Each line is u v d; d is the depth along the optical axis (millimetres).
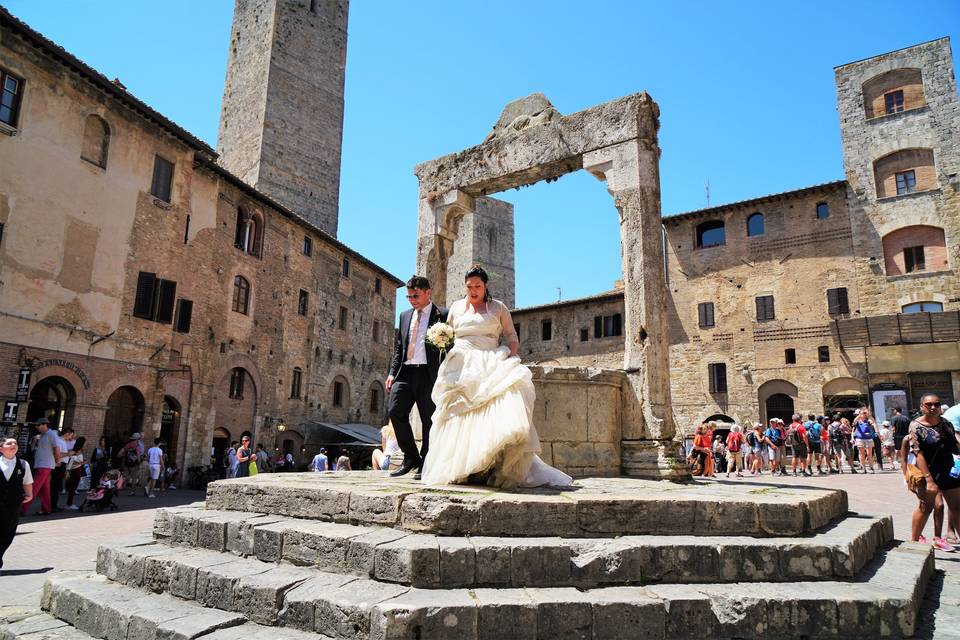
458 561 3932
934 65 31703
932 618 4398
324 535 4371
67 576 5258
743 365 33656
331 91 44188
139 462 20703
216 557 4797
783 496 5555
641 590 3986
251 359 28281
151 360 22453
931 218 30531
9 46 18094
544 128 10500
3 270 17672
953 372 28984
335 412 35406
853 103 33406
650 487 6395
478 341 6066
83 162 20328
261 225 29609
